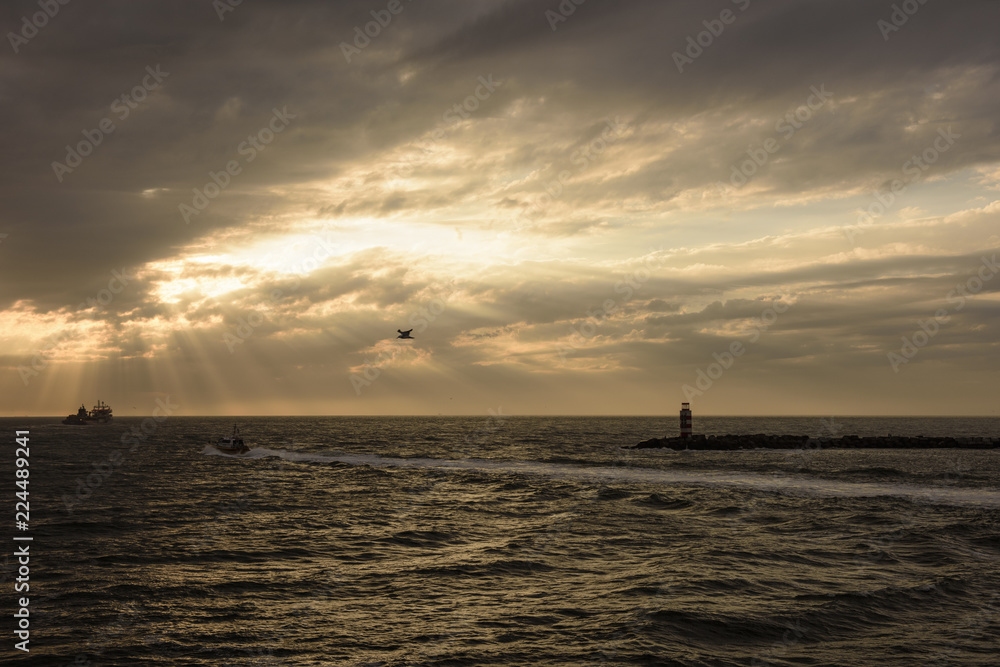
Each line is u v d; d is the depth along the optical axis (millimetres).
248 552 29547
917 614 19844
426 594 22500
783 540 31047
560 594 22312
